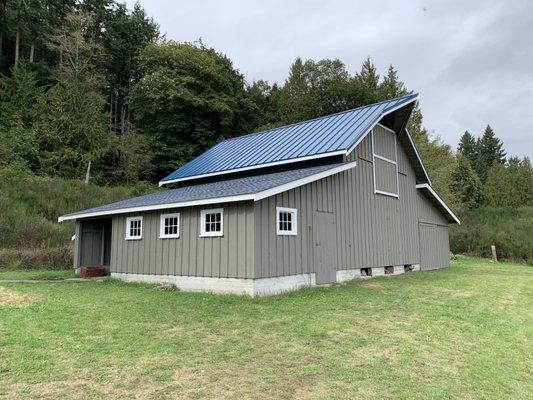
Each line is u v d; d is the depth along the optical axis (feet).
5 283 38.68
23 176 81.10
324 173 38.58
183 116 114.73
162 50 116.47
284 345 19.29
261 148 53.88
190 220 36.65
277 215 34.58
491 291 38.01
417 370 16.42
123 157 106.83
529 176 144.66
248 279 31.65
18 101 96.22
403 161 60.08
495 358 18.20
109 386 14.17
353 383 14.89
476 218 108.37
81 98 101.50
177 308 27.25
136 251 41.81
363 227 47.93
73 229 65.41
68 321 23.16
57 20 114.21
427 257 64.13
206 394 13.66
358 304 29.63
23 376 14.85
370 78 150.71
